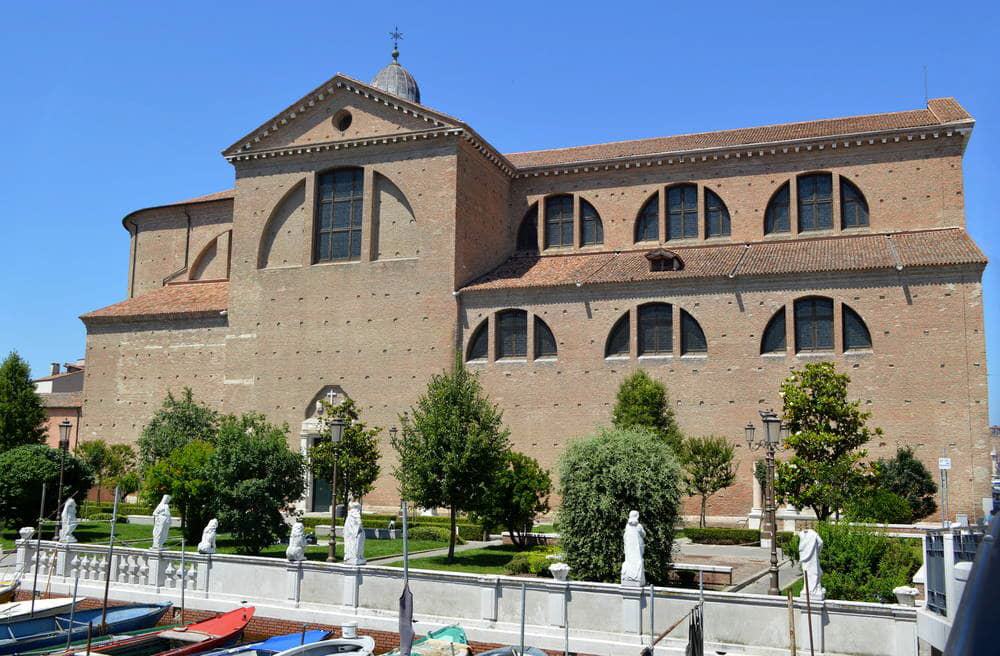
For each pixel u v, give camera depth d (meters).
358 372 54.03
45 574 32.09
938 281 44.00
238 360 57.19
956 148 50.25
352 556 26.62
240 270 58.12
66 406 65.62
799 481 37.12
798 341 46.22
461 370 36.53
